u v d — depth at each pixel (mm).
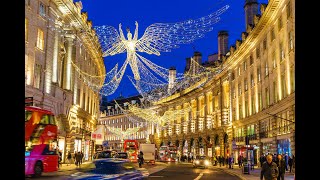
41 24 33375
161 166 51344
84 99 52719
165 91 104625
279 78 37281
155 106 113000
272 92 40094
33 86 30797
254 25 49938
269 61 41500
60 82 39438
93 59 59188
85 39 49375
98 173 12867
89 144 53938
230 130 61875
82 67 49438
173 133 99062
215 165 57625
